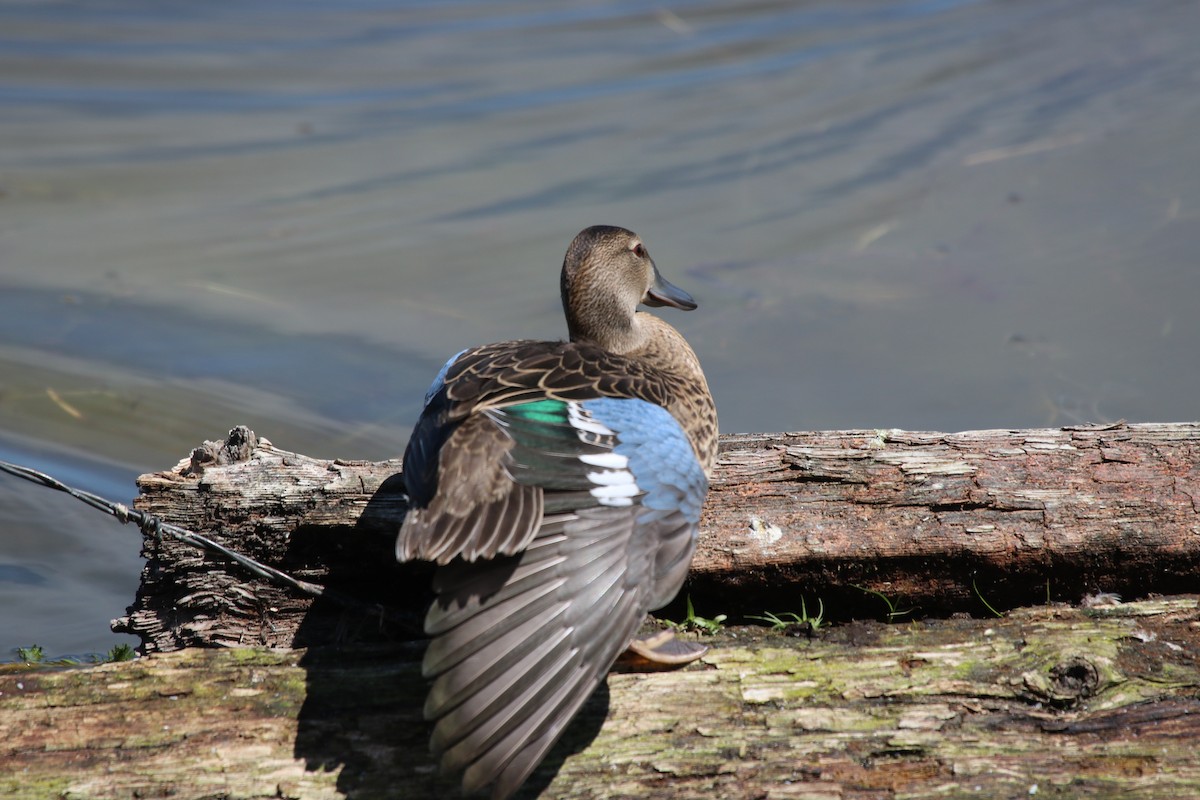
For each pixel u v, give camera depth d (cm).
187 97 1923
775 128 1828
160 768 646
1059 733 656
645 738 659
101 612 996
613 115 1883
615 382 722
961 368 1288
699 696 680
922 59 2047
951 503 756
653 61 2069
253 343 1360
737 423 1216
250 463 788
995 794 628
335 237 1567
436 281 1472
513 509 616
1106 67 1969
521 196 1648
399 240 1563
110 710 671
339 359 1335
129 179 1694
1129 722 657
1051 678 677
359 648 711
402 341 1367
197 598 769
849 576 757
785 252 1509
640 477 651
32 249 1523
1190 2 2214
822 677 688
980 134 1780
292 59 2066
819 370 1298
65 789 637
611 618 603
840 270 1472
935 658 696
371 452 1220
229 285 1455
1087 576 752
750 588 762
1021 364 1289
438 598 595
